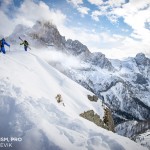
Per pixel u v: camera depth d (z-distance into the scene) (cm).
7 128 1129
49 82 3003
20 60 3117
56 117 1384
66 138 1155
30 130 1100
